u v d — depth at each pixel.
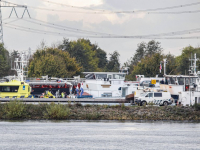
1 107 184.00
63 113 181.62
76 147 124.38
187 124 175.75
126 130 156.00
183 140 140.00
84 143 130.62
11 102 183.00
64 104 196.75
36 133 145.62
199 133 153.38
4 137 137.50
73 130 153.12
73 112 186.88
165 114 191.25
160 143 134.00
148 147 127.06
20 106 182.12
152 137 144.12
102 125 166.50
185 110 195.25
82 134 145.62
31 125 162.25
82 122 174.00
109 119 184.62
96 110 191.75
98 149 122.12
